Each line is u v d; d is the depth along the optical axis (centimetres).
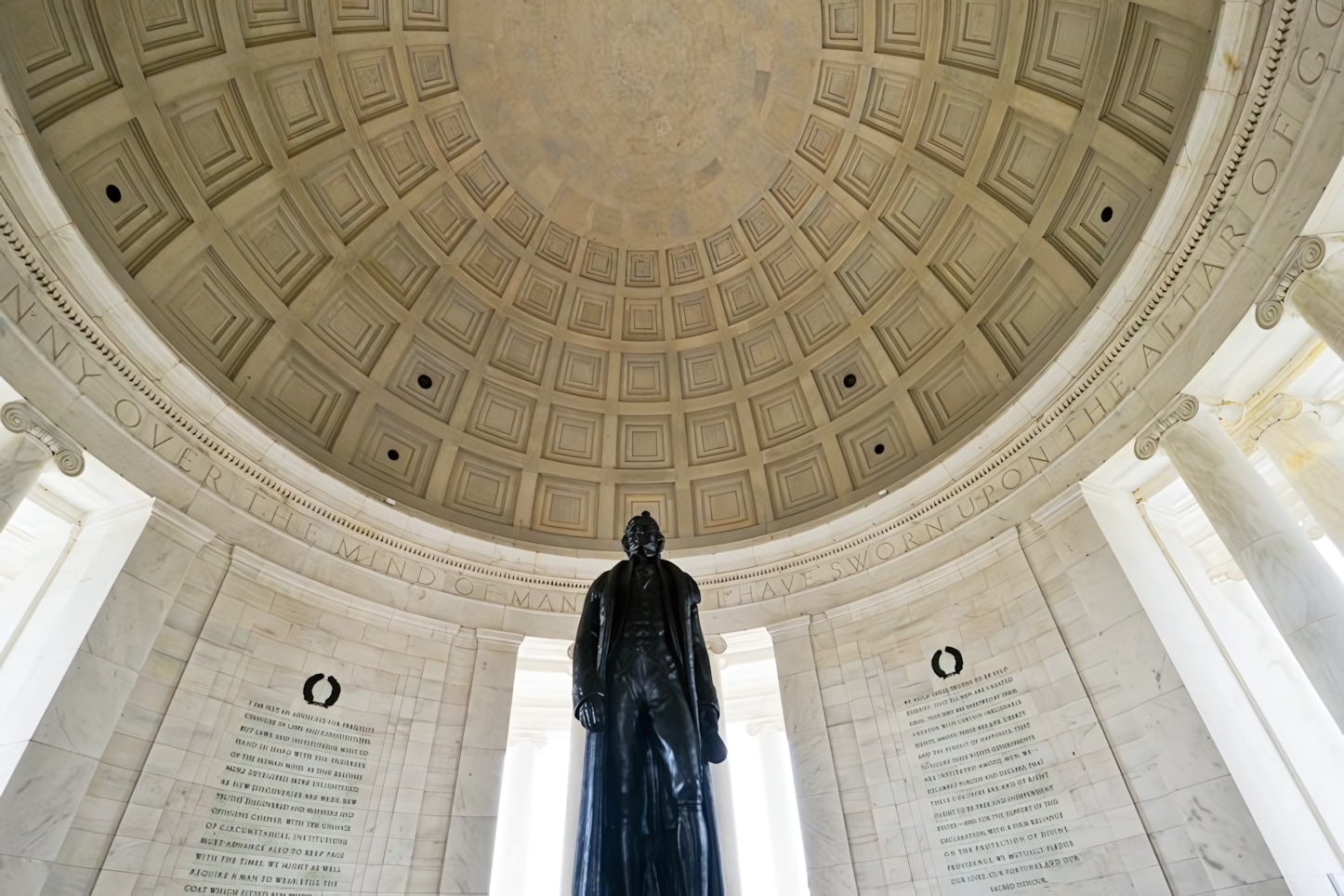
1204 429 1174
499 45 1914
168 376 1346
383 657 1555
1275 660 1271
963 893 1280
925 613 1564
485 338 2125
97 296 1216
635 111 2041
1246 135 1058
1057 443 1452
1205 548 1510
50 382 1141
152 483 1291
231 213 1603
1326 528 1141
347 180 1834
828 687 1617
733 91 2005
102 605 1156
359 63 1778
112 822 1078
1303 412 1209
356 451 1853
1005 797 1300
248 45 1566
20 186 1094
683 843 600
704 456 2206
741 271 2219
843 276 2073
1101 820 1166
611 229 2209
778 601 1795
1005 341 1733
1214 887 1012
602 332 2267
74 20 1285
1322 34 930
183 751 1197
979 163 1720
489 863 1423
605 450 2209
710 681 717
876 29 1802
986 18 1625
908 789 1422
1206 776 1065
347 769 1399
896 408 1958
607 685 682
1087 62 1455
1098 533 1321
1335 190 943
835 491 2014
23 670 1140
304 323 1777
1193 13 1204
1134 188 1415
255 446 1499
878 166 1944
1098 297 1445
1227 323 1125
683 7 1888
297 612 1466
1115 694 1216
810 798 1501
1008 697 1364
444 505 1966
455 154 1995
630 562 783
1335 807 1082
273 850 1251
